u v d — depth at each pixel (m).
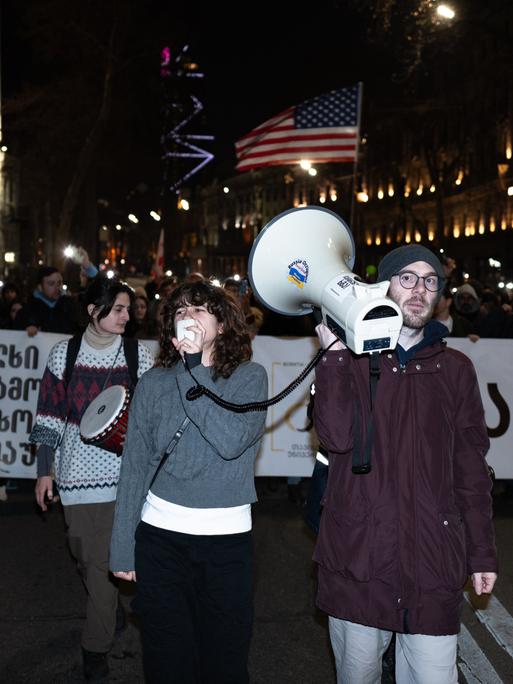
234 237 105.81
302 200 85.75
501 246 53.66
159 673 3.36
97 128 32.28
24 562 6.62
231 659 3.37
